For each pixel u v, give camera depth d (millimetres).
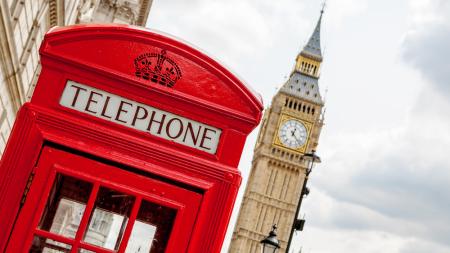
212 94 4297
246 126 4289
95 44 4203
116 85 4164
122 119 4164
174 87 4270
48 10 18141
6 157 3961
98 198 4059
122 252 3939
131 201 4074
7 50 13078
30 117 4023
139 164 4078
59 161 4023
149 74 4250
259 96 4363
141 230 4109
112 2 33969
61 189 4051
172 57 4297
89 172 4031
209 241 4121
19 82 15938
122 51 4238
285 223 100688
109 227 4078
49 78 4117
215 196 4180
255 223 99938
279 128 103688
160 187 4109
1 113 15844
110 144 4090
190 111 4227
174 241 4082
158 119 4203
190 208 4137
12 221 3928
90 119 4129
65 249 3992
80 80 4141
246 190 112500
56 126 4051
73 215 4043
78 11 27484
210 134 4266
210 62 4309
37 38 17797
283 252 99375
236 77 4332
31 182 3986
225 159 4250
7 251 3877
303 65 109312
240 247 98125
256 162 108500
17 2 13531
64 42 4152
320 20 114500
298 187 102125
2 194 3941
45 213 4035
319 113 105562
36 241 3980
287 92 105750
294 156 103188
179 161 4160
